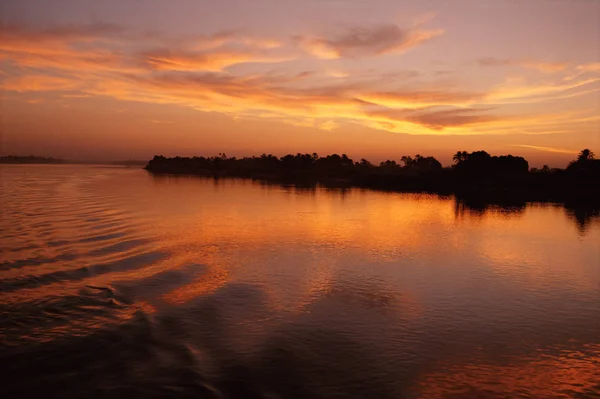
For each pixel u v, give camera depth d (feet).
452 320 51.75
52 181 315.17
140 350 41.19
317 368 39.14
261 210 161.17
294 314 52.08
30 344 41.88
